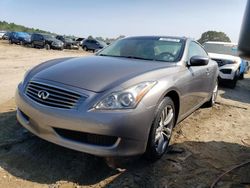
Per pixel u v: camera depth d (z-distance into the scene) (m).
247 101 8.23
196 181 3.18
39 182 2.95
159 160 3.59
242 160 3.83
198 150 4.03
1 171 3.06
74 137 3.01
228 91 9.75
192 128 4.96
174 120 3.92
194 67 4.55
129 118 2.92
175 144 4.17
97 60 3.93
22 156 3.40
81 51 31.12
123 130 2.91
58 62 3.95
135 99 3.00
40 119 3.07
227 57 10.35
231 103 7.41
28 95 3.30
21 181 2.93
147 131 3.12
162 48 4.51
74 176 3.10
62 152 3.55
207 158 3.79
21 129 4.11
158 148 3.48
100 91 2.98
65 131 3.03
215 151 4.06
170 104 3.61
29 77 3.56
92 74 3.28
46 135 3.11
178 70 3.96
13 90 6.97
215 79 6.14
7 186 2.82
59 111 2.96
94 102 2.91
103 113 2.87
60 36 34.78
